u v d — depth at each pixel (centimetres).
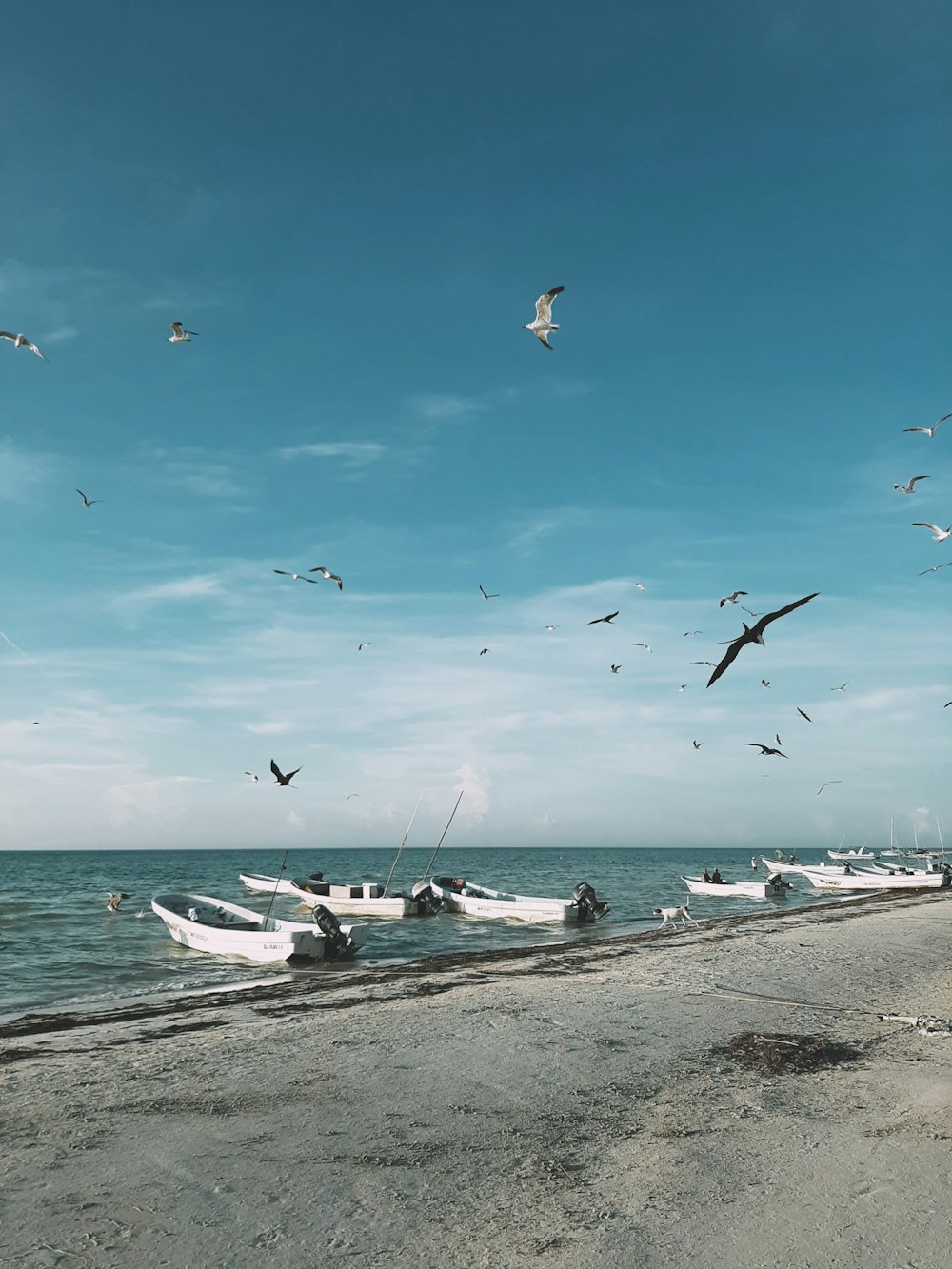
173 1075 1179
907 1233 706
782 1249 683
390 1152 900
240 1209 761
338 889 4381
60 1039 1491
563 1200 783
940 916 3634
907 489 2055
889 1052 1327
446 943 3138
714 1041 1393
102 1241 698
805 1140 929
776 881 5403
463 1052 1298
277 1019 1612
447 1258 675
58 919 3872
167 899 3278
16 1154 888
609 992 1800
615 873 9956
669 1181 821
